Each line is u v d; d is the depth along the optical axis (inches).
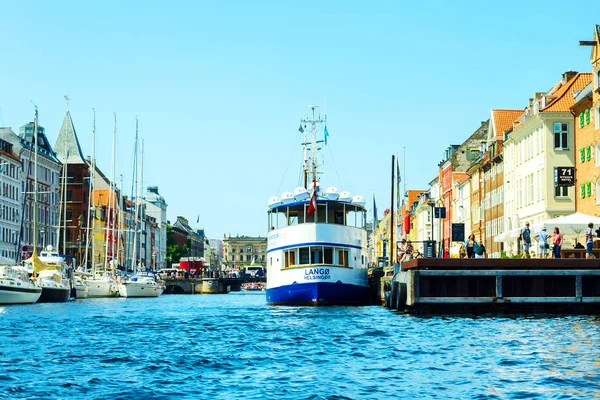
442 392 1170.6
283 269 3319.4
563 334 1850.4
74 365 1488.7
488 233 4881.9
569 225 2501.2
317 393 1175.0
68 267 4990.2
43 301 4252.0
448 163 6259.8
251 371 1403.8
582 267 2347.4
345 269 3267.7
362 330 2133.4
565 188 3631.9
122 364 1501.0
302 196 3346.5
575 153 3533.5
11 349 1758.1
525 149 3993.6
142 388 1232.8
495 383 1231.5
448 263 2356.1
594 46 3280.0
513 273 2347.4
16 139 6796.3
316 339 1937.7
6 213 6456.7
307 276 3248.0
